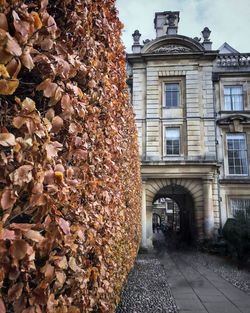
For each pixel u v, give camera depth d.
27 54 1.36
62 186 1.66
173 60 21.17
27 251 1.25
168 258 15.20
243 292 7.81
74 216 2.09
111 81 3.63
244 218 14.55
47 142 1.51
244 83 21.47
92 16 2.78
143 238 18.78
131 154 7.57
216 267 12.28
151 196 19.73
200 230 19.17
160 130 20.58
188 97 20.67
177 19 23.08
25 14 1.38
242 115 20.97
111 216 3.56
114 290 4.15
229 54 21.91
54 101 1.65
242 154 20.73
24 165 1.33
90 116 2.55
